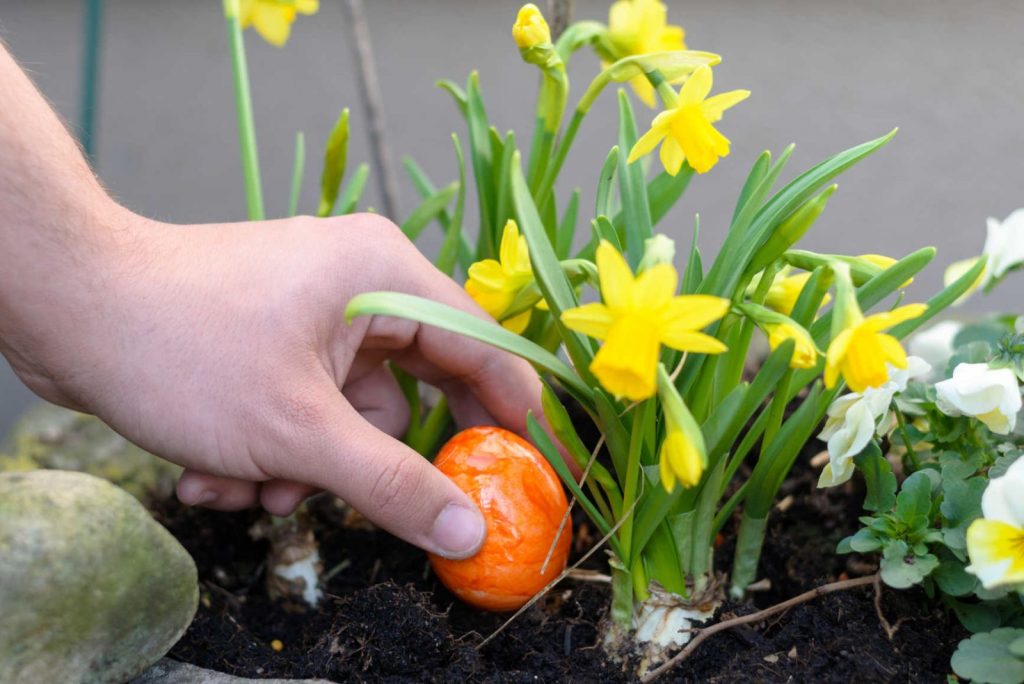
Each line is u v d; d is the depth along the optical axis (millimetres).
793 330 378
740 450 438
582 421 532
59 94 1407
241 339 431
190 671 420
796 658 423
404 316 369
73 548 394
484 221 510
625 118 464
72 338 425
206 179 1351
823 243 1253
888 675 410
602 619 448
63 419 574
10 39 1570
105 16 1803
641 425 393
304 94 1538
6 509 393
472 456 445
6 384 1082
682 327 343
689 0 1834
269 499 468
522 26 452
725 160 1382
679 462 349
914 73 1559
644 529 420
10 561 385
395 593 436
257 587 506
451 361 478
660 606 433
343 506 531
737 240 399
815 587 463
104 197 438
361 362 500
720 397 437
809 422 419
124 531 406
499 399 486
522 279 426
